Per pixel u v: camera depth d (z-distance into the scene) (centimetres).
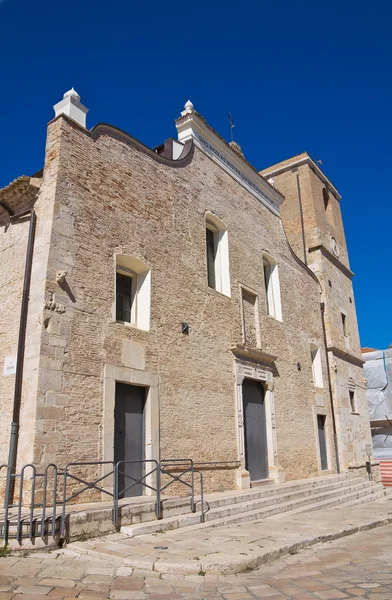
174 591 593
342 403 2344
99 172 1198
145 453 1169
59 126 1120
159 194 1402
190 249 1485
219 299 1573
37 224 1067
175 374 1299
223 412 1462
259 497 1342
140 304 1273
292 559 784
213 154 1748
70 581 611
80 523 809
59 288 1017
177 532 916
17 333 1006
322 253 2539
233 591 592
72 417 977
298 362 2030
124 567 680
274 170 2803
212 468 1362
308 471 1908
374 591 573
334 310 2514
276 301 1995
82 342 1040
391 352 3397
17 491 887
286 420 1836
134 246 1259
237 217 1809
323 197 2838
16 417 929
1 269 1118
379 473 2469
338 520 1153
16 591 557
